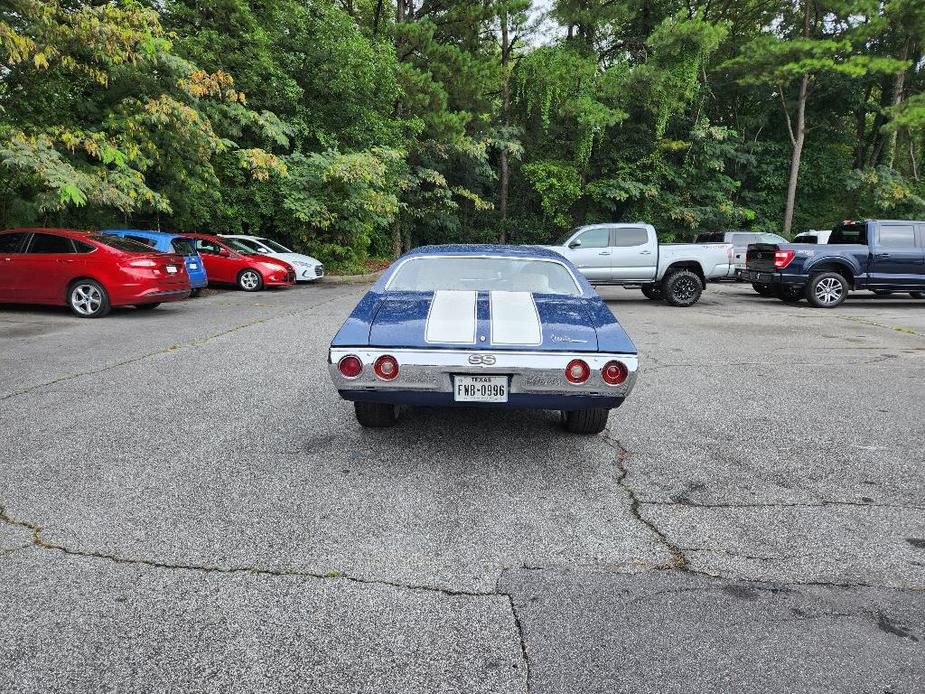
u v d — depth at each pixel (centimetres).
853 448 405
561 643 206
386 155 1967
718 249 1268
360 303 405
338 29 1980
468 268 452
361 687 186
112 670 192
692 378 605
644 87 2586
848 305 1302
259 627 213
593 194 2712
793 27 3048
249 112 1667
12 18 1031
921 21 2567
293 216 1836
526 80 2712
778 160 3022
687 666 195
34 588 234
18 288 968
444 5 2594
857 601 232
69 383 548
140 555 260
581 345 343
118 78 1249
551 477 351
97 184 1095
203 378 572
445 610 224
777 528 292
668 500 323
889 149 3081
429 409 480
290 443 399
